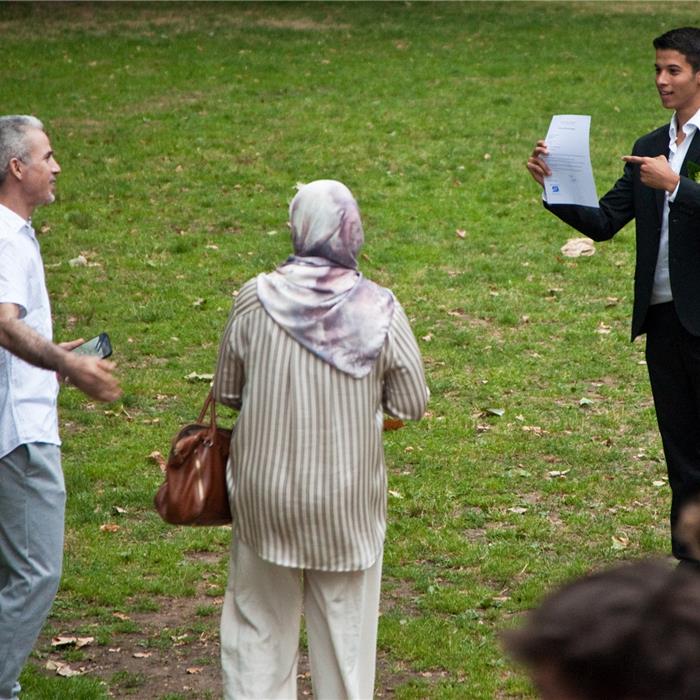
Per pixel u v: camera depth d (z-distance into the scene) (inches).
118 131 1615.4
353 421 381.7
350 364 378.6
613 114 1721.2
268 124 1658.5
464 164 1481.3
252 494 387.5
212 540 635.5
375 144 1563.7
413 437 773.3
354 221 385.1
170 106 1753.2
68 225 1258.0
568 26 2378.2
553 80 1921.8
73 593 574.6
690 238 530.3
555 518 658.8
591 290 1082.1
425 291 1075.3
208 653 519.5
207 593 577.3
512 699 479.2
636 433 780.6
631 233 1232.8
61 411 817.5
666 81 532.7
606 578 135.6
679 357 548.7
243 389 398.6
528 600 562.3
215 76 1943.9
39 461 419.2
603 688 130.6
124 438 775.1
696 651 128.5
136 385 863.1
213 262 1157.7
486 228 1259.8
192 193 1369.3
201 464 402.6
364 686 406.6
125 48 2149.4
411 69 1991.9
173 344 952.3
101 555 611.5
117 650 522.0
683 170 536.4
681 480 557.9
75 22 2393.0
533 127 1652.3
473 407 826.8
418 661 510.6
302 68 2000.5
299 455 380.5
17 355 394.0
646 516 657.0
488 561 601.9
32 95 1809.8
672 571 136.6
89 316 1000.2
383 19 2453.2
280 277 385.7
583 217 551.5
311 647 405.7
